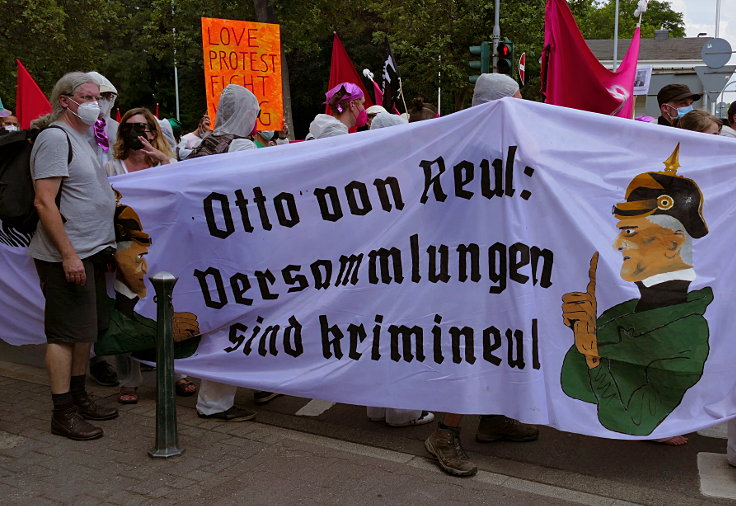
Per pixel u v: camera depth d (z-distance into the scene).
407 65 25.28
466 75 24.02
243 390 5.24
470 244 3.91
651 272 3.70
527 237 3.78
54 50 25.44
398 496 3.52
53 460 3.93
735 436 3.77
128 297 4.66
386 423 4.52
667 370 3.67
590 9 27.38
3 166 4.17
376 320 4.11
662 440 4.18
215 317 4.51
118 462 3.90
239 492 3.55
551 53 6.86
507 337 3.81
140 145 4.84
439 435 3.90
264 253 4.38
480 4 22.81
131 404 4.86
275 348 4.35
